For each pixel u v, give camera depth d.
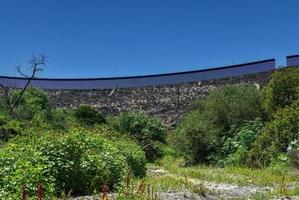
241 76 57.00
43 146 15.36
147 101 62.84
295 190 13.80
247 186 16.23
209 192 14.19
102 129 39.81
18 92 53.41
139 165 21.34
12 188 11.45
